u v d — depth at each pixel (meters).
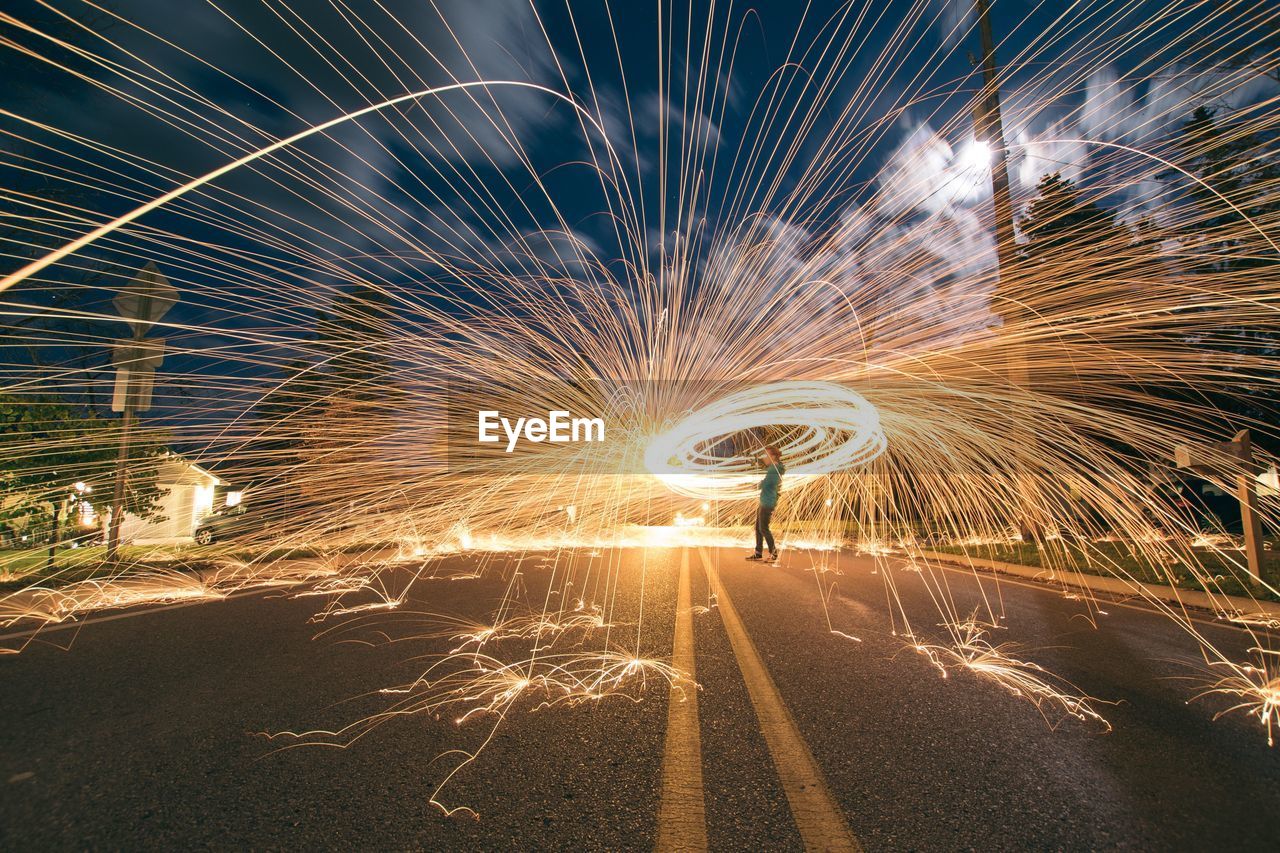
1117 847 1.93
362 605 5.96
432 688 3.49
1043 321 5.10
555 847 1.93
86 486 7.15
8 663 4.00
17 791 2.26
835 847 1.93
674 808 2.17
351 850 1.91
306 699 3.31
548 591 6.64
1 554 7.03
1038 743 2.73
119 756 2.58
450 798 2.24
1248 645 4.52
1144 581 7.20
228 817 2.10
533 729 2.90
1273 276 4.19
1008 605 6.03
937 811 2.15
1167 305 4.61
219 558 8.29
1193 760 2.57
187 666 3.92
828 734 2.83
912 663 3.99
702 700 3.29
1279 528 6.54
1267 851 1.91
